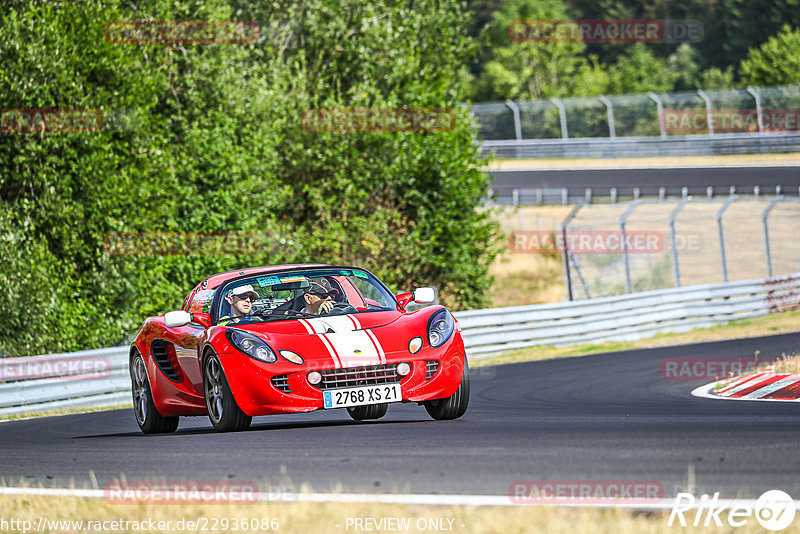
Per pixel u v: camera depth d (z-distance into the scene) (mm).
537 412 32250
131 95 69875
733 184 141000
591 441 22156
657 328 79125
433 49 95375
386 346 26984
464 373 28203
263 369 26484
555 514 15016
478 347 67875
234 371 26828
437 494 16906
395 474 19016
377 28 90562
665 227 131250
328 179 86000
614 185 148375
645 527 13930
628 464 18891
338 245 82750
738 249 122500
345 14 93438
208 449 24250
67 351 64562
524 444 22109
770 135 171875
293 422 31719
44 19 64750
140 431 34969
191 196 74688
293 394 26297
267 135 79938
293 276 31000
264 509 16406
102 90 66938
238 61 83750
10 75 62719
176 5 76438
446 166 89188
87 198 66875
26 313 61406
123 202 67938
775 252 120250
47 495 19469
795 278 92875
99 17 68125
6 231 61562
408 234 88625
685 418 27391
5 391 45844
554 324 72625
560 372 53094
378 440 23953
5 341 61344
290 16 92000
